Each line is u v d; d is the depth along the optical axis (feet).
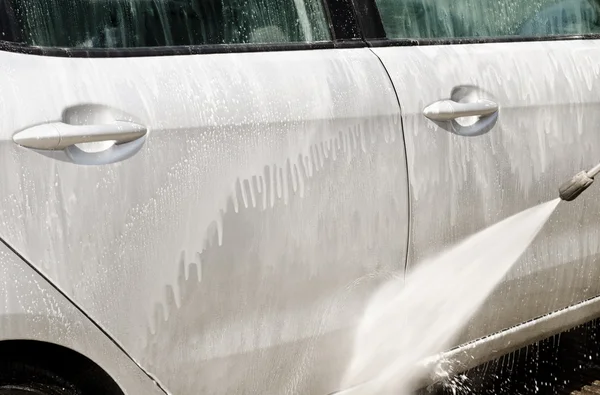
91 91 8.62
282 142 9.64
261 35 10.09
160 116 8.89
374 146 10.37
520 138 11.78
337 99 10.13
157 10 9.42
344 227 10.17
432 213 10.94
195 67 9.37
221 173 9.21
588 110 12.57
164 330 9.04
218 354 9.47
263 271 9.61
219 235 9.24
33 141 8.17
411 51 11.14
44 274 8.29
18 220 8.13
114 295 8.68
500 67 11.78
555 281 12.60
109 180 8.58
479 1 12.17
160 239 8.88
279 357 10.00
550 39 12.73
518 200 11.82
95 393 9.05
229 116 9.30
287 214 9.71
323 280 10.12
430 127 10.88
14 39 8.48
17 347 8.61
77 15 8.92
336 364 10.54
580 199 12.62
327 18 10.64
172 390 9.25
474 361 12.03
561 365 15.39
